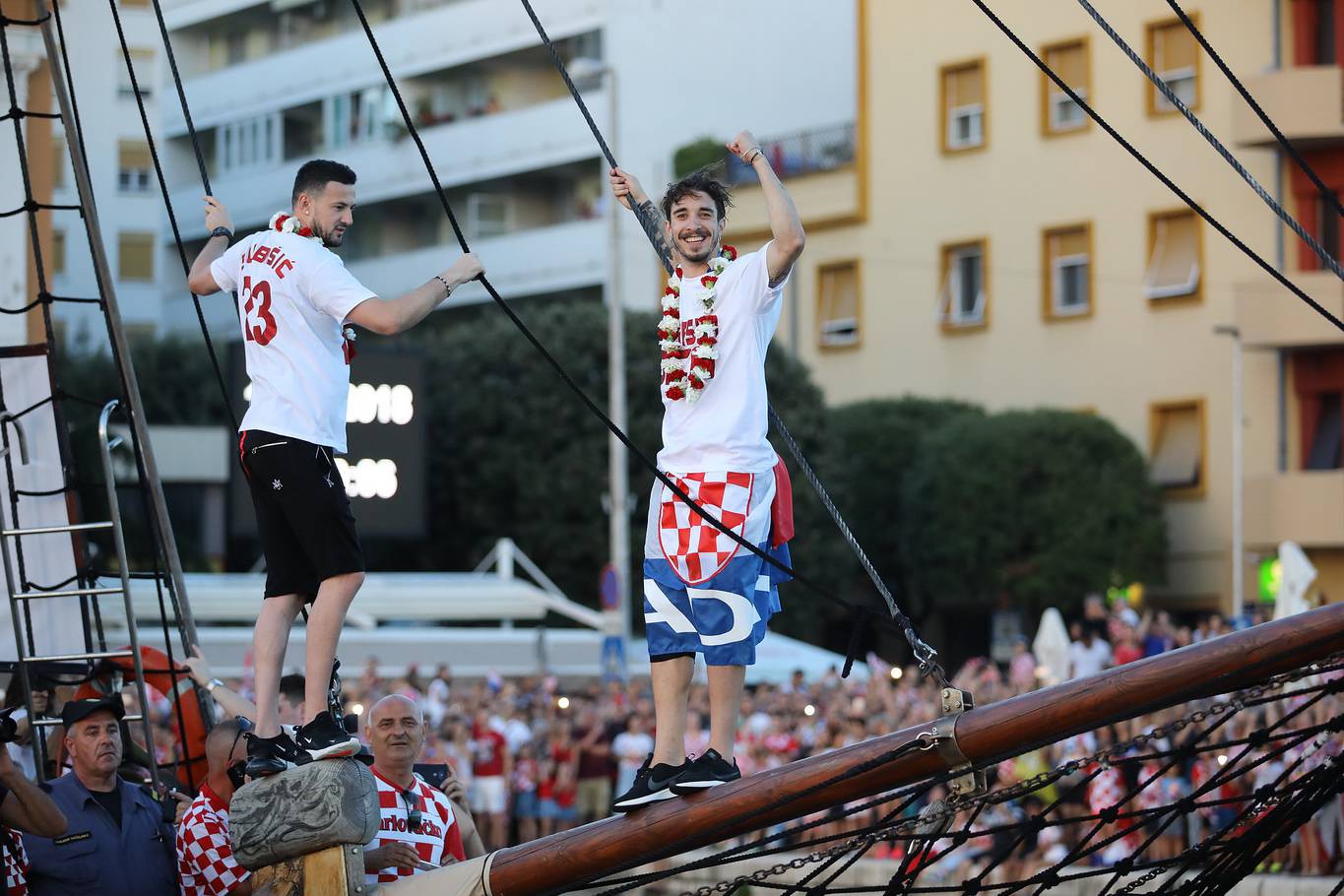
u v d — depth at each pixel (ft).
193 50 205.57
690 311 25.77
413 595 106.52
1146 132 138.72
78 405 142.00
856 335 157.69
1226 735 59.00
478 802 80.79
